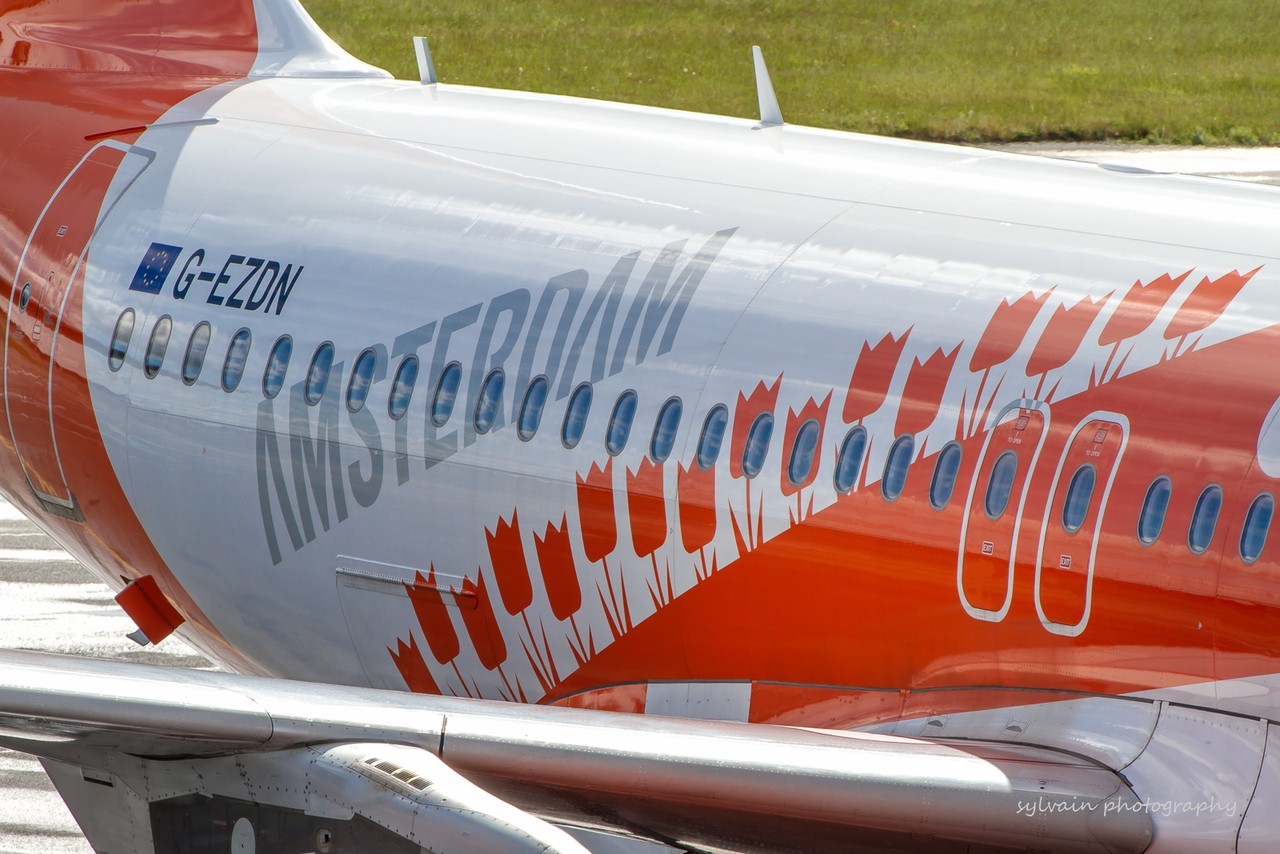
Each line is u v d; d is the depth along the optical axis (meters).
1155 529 31.91
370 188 47.53
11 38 60.12
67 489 53.53
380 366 44.19
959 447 34.47
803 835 32.97
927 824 31.19
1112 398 33.12
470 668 43.22
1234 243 34.97
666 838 35.22
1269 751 30.55
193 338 48.59
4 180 56.06
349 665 46.81
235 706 30.22
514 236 43.59
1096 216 37.25
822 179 41.59
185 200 51.12
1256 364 32.09
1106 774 31.84
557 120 48.34
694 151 44.62
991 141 169.75
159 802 33.34
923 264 37.19
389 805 29.64
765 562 36.75
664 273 40.31
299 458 45.69
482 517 41.78
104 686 29.91
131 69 58.25
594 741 31.22
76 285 52.28
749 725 32.66
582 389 40.22
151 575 52.12
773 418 37.00
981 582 33.78
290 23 58.47
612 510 39.25
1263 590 30.58
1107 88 189.25
